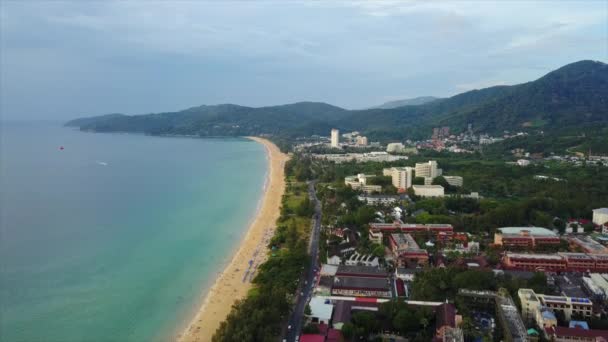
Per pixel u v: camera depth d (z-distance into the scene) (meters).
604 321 163.75
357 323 165.75
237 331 153.38
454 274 199.75
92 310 193.75
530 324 168.12
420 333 160.00
